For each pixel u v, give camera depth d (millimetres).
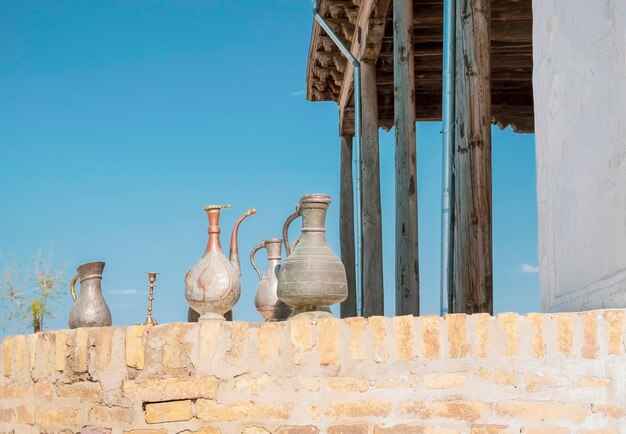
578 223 5867
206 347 4488
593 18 5609
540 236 6766
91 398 4656
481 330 4484
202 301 5090
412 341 4465
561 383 4461
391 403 4426
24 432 5031
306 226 5352
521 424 4430
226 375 4473
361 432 4410
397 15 10383
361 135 12422
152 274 5898
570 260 6023
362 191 12328
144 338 4547
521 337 4492
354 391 4438
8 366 5266
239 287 5184
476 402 4438
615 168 5211
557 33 6363
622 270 5074
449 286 8070
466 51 8039
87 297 5738
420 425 4414
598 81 5508
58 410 4797
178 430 4465
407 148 10141
